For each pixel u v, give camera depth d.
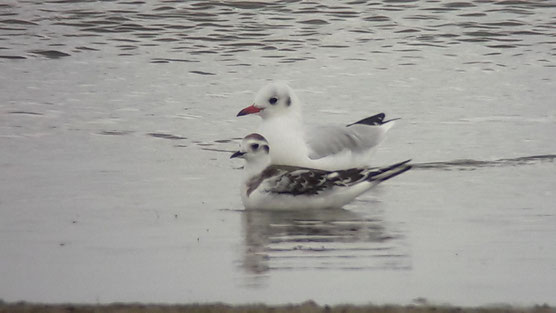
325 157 15.81
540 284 10.91
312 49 25.56
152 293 10.53
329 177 14.45
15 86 22.28
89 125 19.52
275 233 13.11
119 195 15.05
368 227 13.46
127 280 11.00
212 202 14.85
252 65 24.22
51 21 27.44
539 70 24.03
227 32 26.78
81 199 14.76
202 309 9.88
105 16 27.89
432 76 23.42
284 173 14.45
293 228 13.40
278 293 10.53
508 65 24.44
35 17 27.69
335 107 20.86
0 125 19.31
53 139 18.44
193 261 11.77
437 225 13.56
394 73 23.62
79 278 11.07
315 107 20.83
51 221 13.56
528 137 18.83
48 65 24.08
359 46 25.84
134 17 27.89
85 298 10.34
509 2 29.33
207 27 27.17
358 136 16.38
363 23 27.69
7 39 25.92
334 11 28.64
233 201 14.95
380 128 16.84
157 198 14.95
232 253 12.13
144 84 22.66
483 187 15.66
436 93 22.06
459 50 25.61
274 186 14.31
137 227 13.34
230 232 13.16
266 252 12.16
